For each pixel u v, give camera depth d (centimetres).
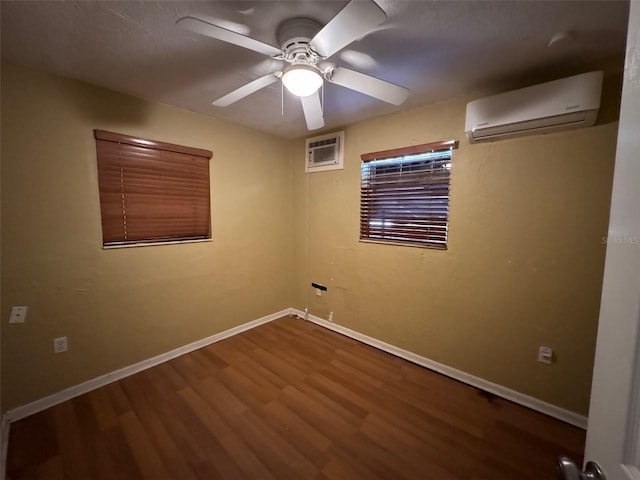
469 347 219
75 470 144
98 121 202
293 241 353
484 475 144
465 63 167
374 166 269
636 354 47
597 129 163
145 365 237
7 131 169
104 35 142
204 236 273
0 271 171
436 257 233
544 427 176
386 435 168
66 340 197
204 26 103
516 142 190
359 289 288
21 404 181
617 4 117
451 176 220
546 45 148
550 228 181
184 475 143
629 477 47
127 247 222
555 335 183
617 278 51
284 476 143
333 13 125
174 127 241
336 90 204
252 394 205
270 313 339
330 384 218
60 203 190
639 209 45
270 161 321
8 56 162
